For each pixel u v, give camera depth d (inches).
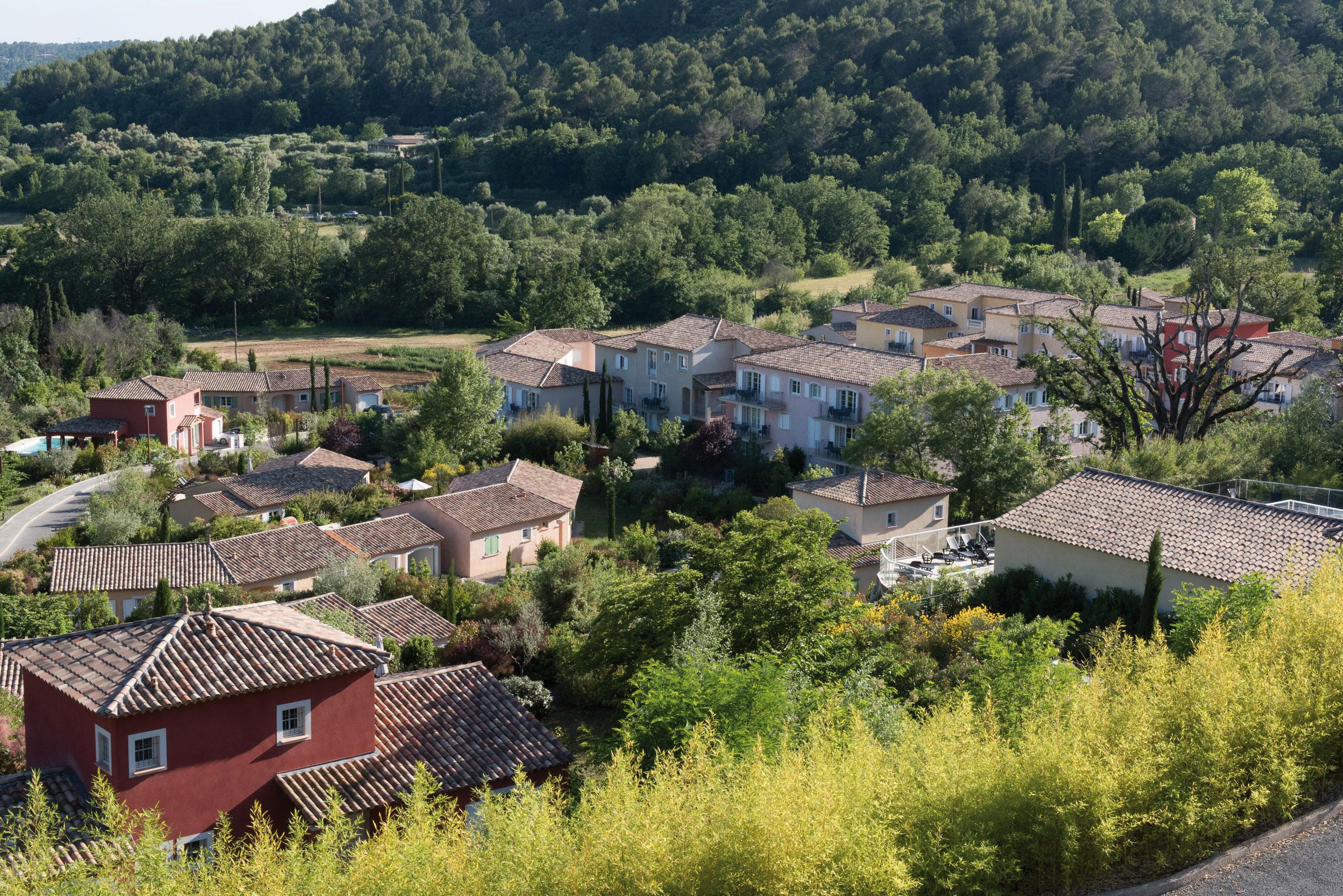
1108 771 518.6
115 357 4222.4
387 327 5369.1
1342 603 671.8
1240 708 571.8
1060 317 3078.2
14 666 1160.2
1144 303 3937.0
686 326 3319.4
